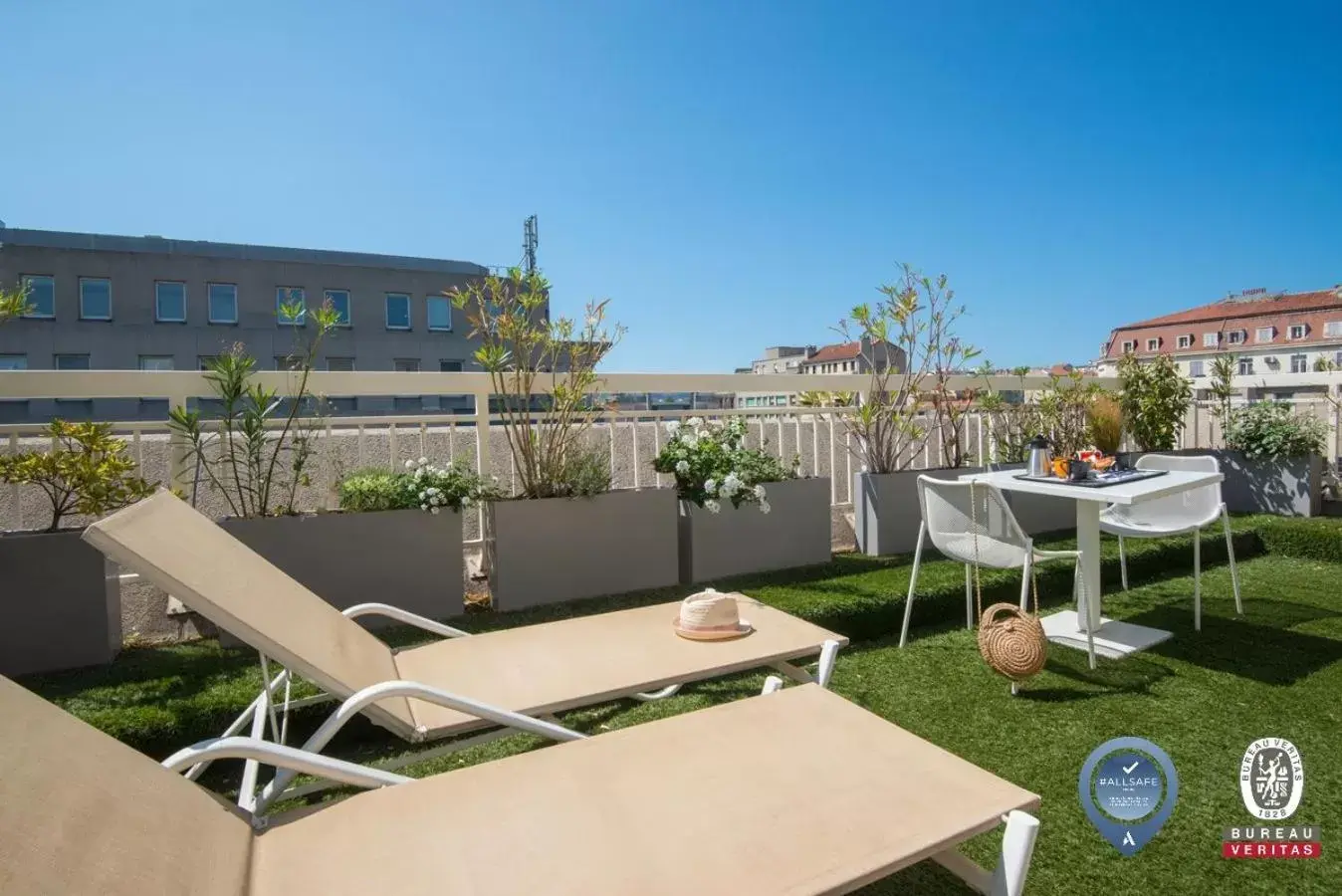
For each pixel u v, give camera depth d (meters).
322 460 4.35
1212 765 2.39
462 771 1.59
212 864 1.19
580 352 4.36
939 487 3.46
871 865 1.23
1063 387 6.51
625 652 2.41
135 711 2.49
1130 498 3.01
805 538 4.73
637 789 1.49
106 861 1.03
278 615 1.93
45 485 3.16
